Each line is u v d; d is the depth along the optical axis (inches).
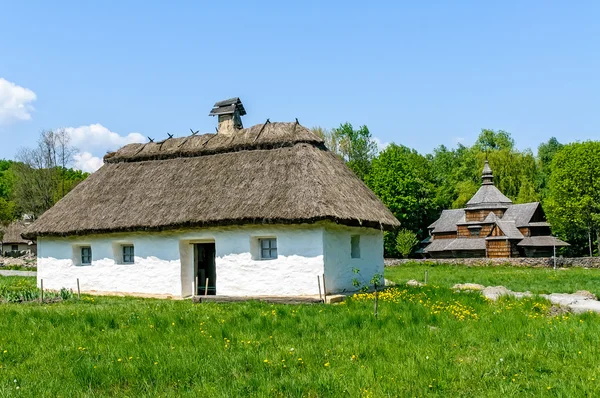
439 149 3873.0
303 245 727.1
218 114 999.0
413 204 2506.2
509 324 470.0
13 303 696.4
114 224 807.7
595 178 2193.7
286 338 433.1
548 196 2492.6
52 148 2551.7
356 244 856.3
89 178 952.3
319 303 659.4
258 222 717.3
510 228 2124.8
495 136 3599.9
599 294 858.1
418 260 2006.6
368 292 750.5
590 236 2305.6
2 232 2933.1
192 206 777.6
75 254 876.0
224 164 849.5
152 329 466.6
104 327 489.4
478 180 3043.8
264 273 742.5
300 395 305.3
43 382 336.2
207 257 863.7
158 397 308.7
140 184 875.4
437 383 322.7
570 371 343.3
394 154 2513.5
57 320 516.4
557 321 486.6
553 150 3447.3
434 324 488.7
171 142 963.3
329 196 732.0
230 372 349.4
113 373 346.9
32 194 2573.8
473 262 1895.9
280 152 832.9
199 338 431.2
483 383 323.9
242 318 511.5
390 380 324.8
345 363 364.2
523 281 1149.7
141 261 818.2
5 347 419.5
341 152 2834.6
